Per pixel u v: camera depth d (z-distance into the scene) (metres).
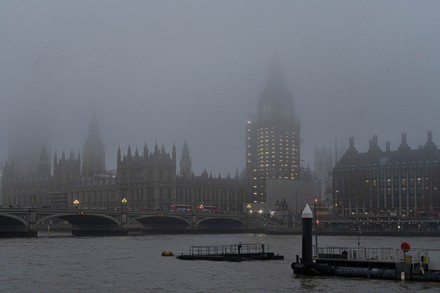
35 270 99.00
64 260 116.62
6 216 197.88
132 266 105.19
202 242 189.38
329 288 77.00
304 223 89.81
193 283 83.12
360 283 80.50
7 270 98.94
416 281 81.50
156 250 146.50
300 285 79.81
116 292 75.75
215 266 104.25
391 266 83.81
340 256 93.12
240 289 77.62
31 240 190.12
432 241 195.38
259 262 111.19
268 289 77.31
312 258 92.44
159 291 76.50
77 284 82.44
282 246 167.12
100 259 119.12
